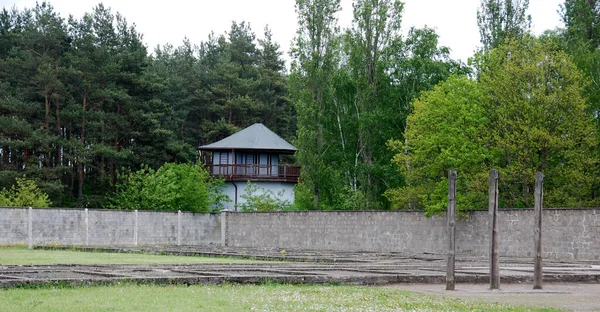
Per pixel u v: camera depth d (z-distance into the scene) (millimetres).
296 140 61625
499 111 44688
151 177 63844
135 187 64938
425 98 49469
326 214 49344
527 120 43125
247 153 74500
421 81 62969
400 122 63375
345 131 65562
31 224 46781
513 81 44688
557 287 21703
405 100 63125
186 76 96062
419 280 22109
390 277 21719
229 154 74312
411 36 66250
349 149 65875
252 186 72000
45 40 73312
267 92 95688
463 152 43719
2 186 63938
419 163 47375
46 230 47531
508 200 46781
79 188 70688
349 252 43594
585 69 52344
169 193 62906
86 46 72750
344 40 66688
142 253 39844
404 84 62906
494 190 20906
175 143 76375
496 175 20953
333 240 48844
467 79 47500
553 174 44062
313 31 64500
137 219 52031
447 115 44562
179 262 30547
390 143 49031
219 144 74312
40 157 71125
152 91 76125
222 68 94812
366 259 34438
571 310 15914
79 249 43188
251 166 72312
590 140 43500
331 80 64250
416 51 64625
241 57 104062
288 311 14477
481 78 48469
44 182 64875
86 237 49375
